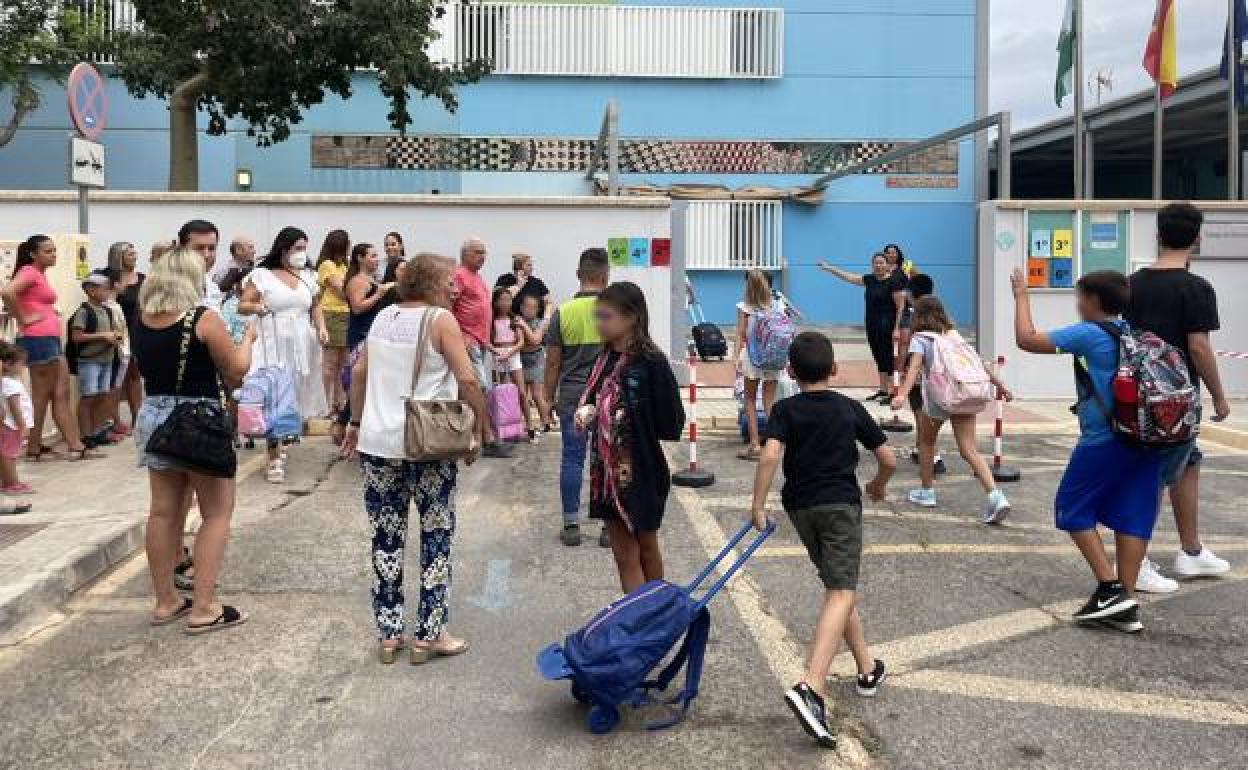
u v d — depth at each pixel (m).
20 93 17.38
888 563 6.59
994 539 7.19
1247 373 14.11
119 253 9.82
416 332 4.79
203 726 4.25
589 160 21.05
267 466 8.66
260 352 8.53
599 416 4.83
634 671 4.09
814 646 4.27
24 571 5.70
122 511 7.17
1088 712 4.43
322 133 20.22
